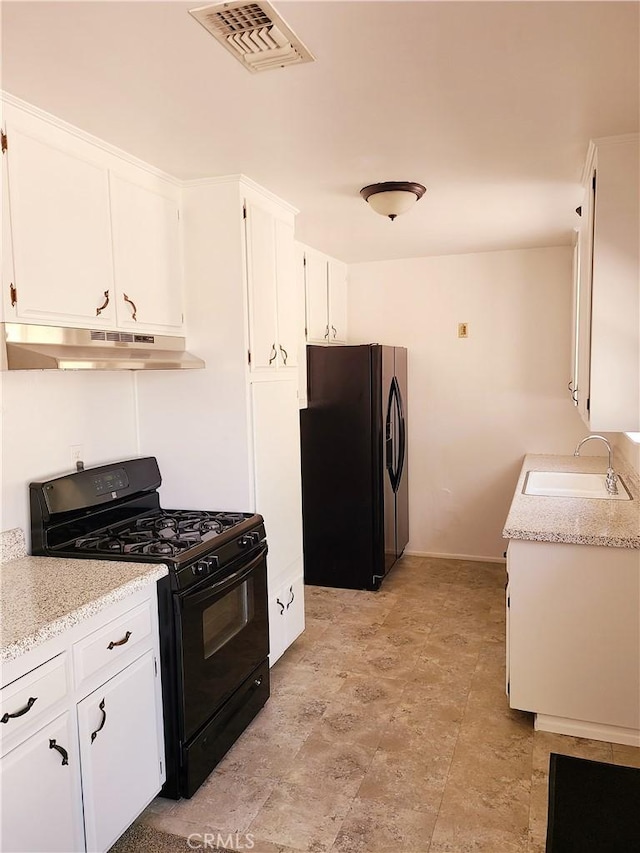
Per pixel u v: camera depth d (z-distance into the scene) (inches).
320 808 84.8
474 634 140.3
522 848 77.0
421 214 135.5
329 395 167.8
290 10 55.8
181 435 113.0
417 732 102.5
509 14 57.6
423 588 170.6
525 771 91.9
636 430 91.2
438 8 56.1
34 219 77.0
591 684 98.6
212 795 87.9
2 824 58.8
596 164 90.2
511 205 128.0
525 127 85.7
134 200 96.3
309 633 142.3
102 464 106.4
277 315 121.9
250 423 110.5
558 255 177.8
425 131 86.7
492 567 187.3
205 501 113.0
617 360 91.0
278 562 122.9
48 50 62.1
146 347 97.4
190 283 110.0
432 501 196.2
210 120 81.2
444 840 78.6
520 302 182.7
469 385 189.8
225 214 106.8
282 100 75.5
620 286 90.1
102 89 71.4
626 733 98.0
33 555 90.4
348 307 198.7
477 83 72.0
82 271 85.2
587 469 154.2
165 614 83.9
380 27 59.2
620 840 62.0
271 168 102.0
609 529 98.7
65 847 66.7
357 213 132.8
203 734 89.4
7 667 59.4
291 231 128.7
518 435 186.5
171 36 59.7
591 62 67.1
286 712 109.2
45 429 94.6
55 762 65.3
